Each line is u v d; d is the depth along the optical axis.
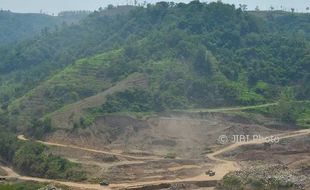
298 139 188.25
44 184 146.00
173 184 146.38
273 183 126.94
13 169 173.62
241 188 130.25
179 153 183.25
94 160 168.00
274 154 176.50
